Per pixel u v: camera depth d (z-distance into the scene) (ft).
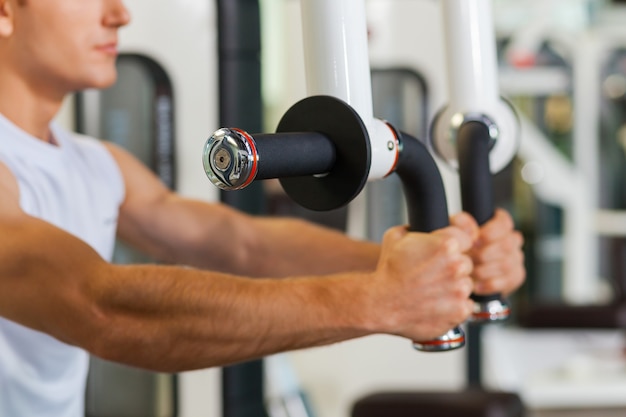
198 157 8.20
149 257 7.83
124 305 4.15
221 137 3.11
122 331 4.16
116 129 8.25
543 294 19.06
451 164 4.48
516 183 18.88
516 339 13.73
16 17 5.29
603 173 20.88
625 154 20.86
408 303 3.83
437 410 7.63
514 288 4.64
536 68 19.39
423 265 3.81
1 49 5.39
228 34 6.48
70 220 5.68
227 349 4.07
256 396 6.81
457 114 4.34
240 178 3.11
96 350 4.27
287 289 3.99
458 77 4.34
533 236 19.02
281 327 3.94
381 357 11.14
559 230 19.06
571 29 19.04
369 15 10.86
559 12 18.95
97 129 8.26
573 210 18.72
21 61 5.35
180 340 4.11
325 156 3.38
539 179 18.74
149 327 4.12
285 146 3.27
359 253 5.86
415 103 10.91
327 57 3.51
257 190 6.88
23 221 4.53
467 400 7.73
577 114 19.44
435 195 3.93
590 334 13.88
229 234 6.19
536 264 19.06
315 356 11.26
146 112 8.19
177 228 6.26
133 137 8.23
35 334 5.47
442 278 3.81
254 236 6.16
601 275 20.40
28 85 5.41
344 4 3.51
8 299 4.37
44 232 4.40
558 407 12.00
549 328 13.96
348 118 3.38
